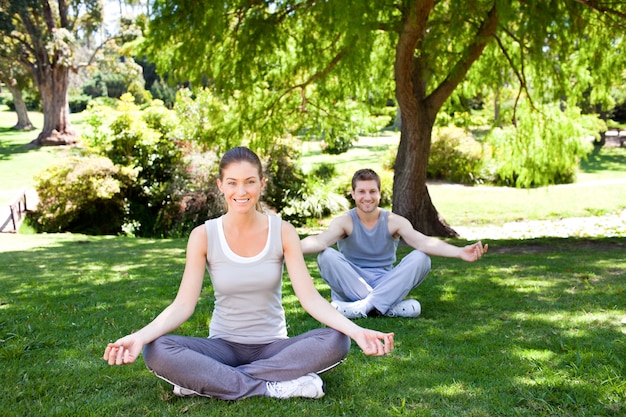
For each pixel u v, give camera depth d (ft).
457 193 70.90
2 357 11.25
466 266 22.85
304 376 8.91
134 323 14.26
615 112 132.36
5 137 121.29
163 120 59.82
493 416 8.26
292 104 43.11
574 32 34.24
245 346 9.54
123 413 8.50
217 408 8.51
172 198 55.31
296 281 9.32
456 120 49.11
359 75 38.91
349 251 15.34
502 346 11.68
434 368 10.36
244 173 9.04
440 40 32.71
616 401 8.65
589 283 18.17
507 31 37.06
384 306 14.19
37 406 8.77
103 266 25.55
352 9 27.53
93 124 57.62
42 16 106.73
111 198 53.67
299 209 60.23
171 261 27.14
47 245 36.68
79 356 11.39
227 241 9.29
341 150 97.55
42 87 108.47
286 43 40.63
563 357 10.78
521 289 17.62
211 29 33.17
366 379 9.81
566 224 52.19
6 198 64.03
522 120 43.39
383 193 69.21
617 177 80.38
